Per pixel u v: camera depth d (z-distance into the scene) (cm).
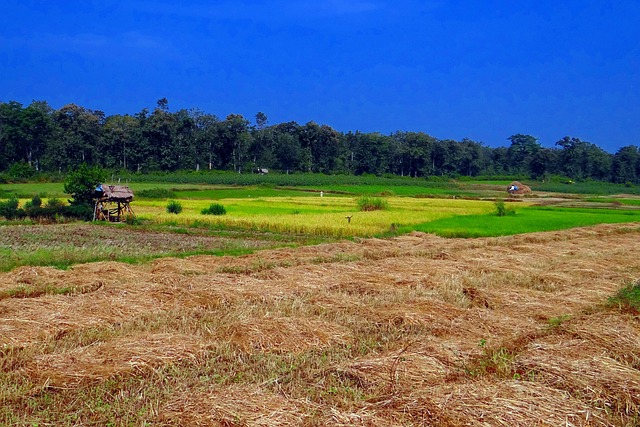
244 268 1738
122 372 773
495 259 1956
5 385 721
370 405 661
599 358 816
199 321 1055
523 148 14550
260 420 613
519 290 1388
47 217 3778
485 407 641
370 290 1355
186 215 3903
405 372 766
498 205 4697
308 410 653
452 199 7425
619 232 3466
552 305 1216
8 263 1762
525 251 2291
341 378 766
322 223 3306
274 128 13300
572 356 836
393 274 1561
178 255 2122
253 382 765
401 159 12369
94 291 1320
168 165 9819
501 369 796
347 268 1675
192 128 10831
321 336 948
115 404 682
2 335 896
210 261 1859
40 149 9338
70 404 686
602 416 651
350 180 9906
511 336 986
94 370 769
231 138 10631
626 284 1484
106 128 10112
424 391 694
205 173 9694
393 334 996
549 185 11525
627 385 724
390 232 3011
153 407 666
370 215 4056
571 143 13650
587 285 1464
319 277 1507
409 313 1078
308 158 11438
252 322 968
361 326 1041
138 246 2428
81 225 3472
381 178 10894
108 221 3800
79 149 9375
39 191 6100
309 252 2109
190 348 859
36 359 802
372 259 2044
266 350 885
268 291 1286
